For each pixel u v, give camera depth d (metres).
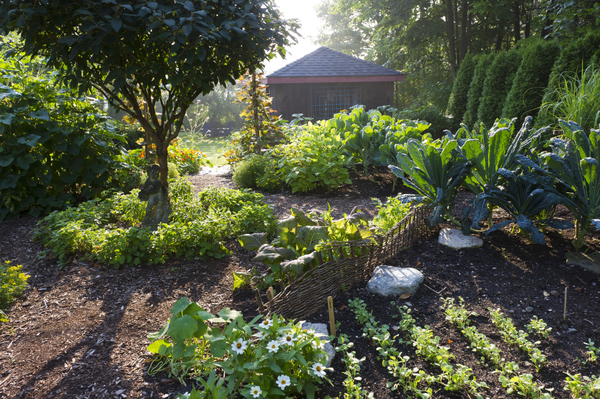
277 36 3.73
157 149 4.28
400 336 2.43
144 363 2.20
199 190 6.79
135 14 2.99
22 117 4.70
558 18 8.66
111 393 1.95
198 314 1.96
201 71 3.74
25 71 5.49
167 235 3.51
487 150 3.73
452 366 2.16
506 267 3.23
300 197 6.17
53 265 3.51
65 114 5.12
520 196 3.55
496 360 2.13
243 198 5.13
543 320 2.56
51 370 2.14
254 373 1.85
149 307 2.81
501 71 9.50
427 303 2.79
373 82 13.69
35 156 4.79
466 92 11.84
